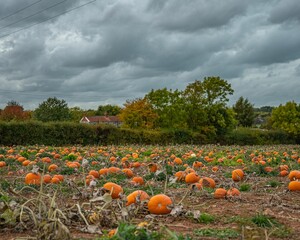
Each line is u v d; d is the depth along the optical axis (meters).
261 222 6.41
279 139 63.28
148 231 4.51
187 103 56.97
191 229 5.97
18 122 39.31
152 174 11.87
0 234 5.23
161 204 6.70
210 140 55.78
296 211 7.56
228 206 7.95
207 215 6.65
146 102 56.78
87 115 116.38
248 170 14.70
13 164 16.08
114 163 16.20
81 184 10.66
